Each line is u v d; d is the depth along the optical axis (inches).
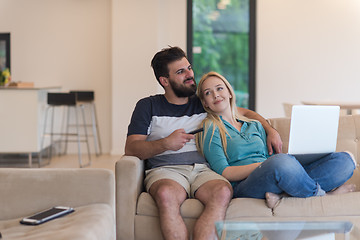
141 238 102.6
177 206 98.5
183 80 115.0
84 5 301.4
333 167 105.0
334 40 309.1
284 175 96.8
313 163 109.0
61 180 98.3
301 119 103.3
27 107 252.2
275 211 98.2
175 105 117.6
